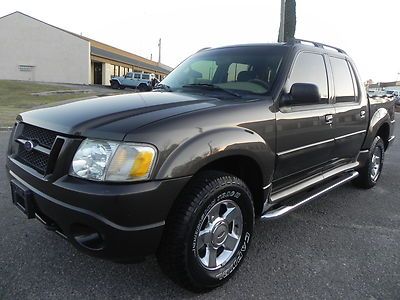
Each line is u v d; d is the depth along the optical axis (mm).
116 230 2219
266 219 3145
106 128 2322
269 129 2988
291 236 3664
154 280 2811
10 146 3008
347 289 2793
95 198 2188
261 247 3410
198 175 2568
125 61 54375
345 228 3908
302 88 3119
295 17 13453
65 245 3248
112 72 51469
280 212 3230
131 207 2207
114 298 2586
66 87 31609
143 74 37500
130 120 2402
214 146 2502
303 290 2764
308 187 3695
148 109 2609
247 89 3297
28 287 2654
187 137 2416
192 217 2439
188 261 2480
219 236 2707
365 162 4992
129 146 2232
